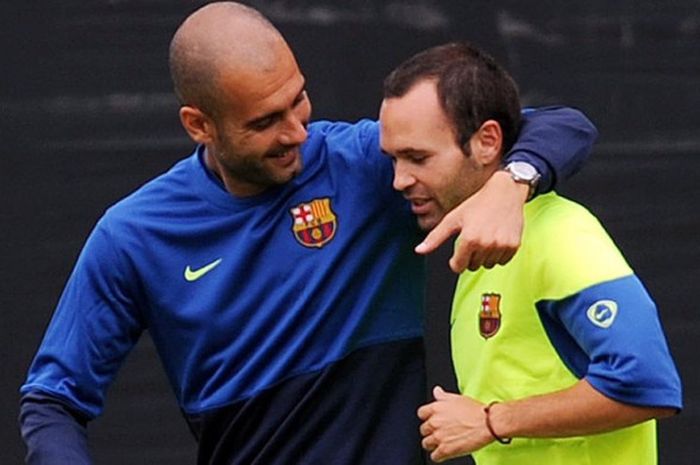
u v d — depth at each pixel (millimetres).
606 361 8859
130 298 10391
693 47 16906
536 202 9422
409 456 10203
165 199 10297
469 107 9344
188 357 10391
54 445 10039
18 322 16859
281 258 10125
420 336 10352
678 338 17000
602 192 17016
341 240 10109
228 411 10289
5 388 16859
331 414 10148
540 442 9484
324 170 10203
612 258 9078
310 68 16781
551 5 16859
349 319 10156
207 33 9703
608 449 9406
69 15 16828
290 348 10133
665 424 17062
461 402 9172
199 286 10227
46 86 16828
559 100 16891
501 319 9461
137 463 17047
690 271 17000
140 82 16859
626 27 16875
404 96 9414
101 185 16859
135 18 16844
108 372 10516
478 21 16859
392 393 10242
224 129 9734
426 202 9523
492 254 8633
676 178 16953
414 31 16812
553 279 9109
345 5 16797
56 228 16859
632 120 16953
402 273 10258
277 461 10203
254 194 10125
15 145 16828
